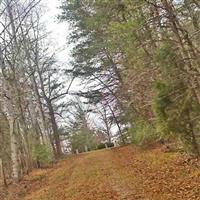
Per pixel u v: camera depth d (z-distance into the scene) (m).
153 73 15.98
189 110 12.57
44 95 51.38
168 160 20.56
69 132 73.06
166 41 13.08
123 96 32.34
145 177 18.25
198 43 13.38
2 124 37.19
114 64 36.16
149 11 13.95
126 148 37.31
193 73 12.24
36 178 26.70
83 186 19.38
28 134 37.91
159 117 12.90
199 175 15.21
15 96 29.53
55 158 43.91
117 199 14.62
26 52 39.78
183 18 14.09
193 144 13.52
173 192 13.80
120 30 14.64
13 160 26.33
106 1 16.03
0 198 22.06
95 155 38.81
